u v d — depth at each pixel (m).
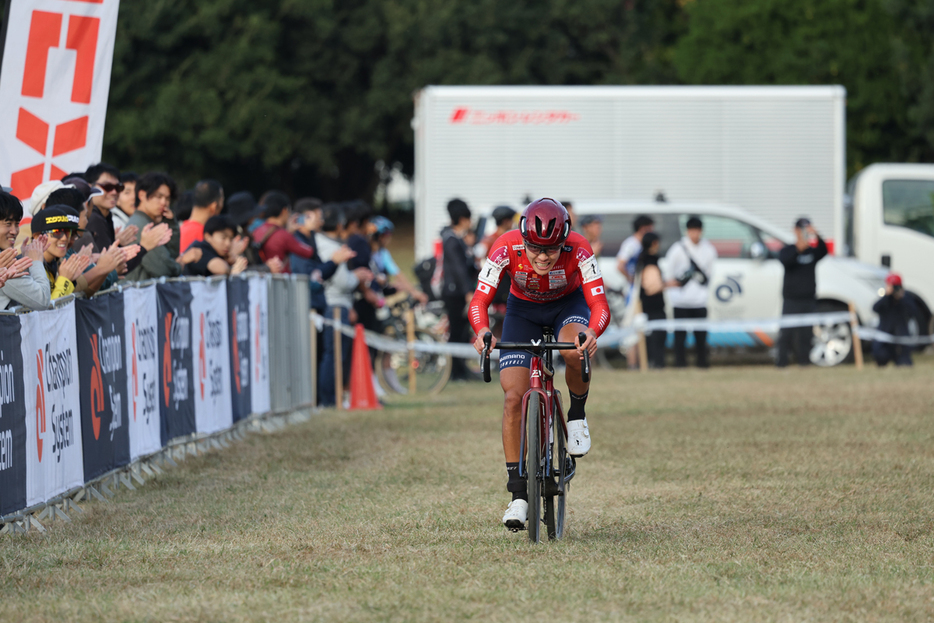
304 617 13.35
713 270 50.91
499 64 137.25
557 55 137.62
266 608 13.76
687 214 52.38
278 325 33.34
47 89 25.17
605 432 30.14
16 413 17.75
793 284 48.28
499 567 15.73
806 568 15.69
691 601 13.98
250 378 30.91
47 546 17.23
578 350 16.70
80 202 21.41
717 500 20.94
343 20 133.75
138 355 23.38
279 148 125.44
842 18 109.75
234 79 121.00
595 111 58.00
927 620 13.25
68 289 20.20
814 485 22.31
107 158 120.81
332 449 27.66
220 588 14.79
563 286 17.77
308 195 155.38
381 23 132.12
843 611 13.59
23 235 22.39
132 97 120.25
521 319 18.33
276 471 24.50
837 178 58.41
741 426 31.00
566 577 15.14
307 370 36.19
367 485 22.75
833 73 109.56
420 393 42.88
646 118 58.09
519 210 51.22
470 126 57.88
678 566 15.76
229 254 29.98
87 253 20.19
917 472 23.62
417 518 19.34
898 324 48.59
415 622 13.18
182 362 26.00
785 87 58.41
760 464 24.84
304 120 130.12
